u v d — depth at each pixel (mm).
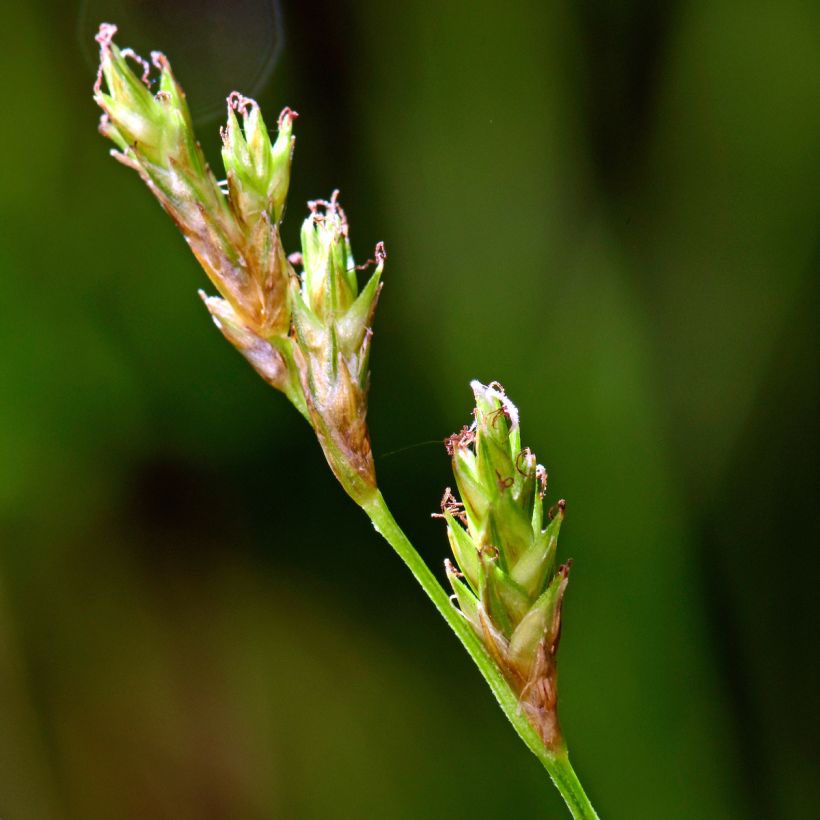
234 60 179
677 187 188
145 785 188
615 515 180
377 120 188
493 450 120
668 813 170
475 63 186
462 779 185
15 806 182
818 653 175
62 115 186
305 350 120
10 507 188
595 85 188
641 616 176
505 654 119
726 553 180
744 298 186
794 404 183
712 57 184
